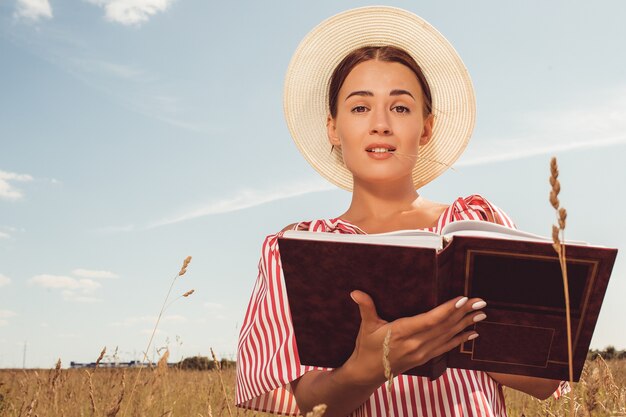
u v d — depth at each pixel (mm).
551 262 1526
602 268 1517
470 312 1621
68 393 3691
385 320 1651
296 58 2889
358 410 2023
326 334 1757
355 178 2365
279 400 2369
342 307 1678
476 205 2195
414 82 2381
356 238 1601
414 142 2324
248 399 2234
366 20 2811
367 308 1599
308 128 2943
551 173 1468
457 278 1583
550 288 1571
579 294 1571
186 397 4473
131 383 3582
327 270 1610
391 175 2264
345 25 2826
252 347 2262
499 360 1731
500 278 1574
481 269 1566
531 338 1658
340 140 2471
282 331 2203
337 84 2512
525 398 3984
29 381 4191
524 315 1619
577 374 1694
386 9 2771
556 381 2045
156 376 3166
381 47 2428
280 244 1599
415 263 1519
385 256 1528
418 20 2766
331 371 1885
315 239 1573
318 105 2914
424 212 2291
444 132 2832
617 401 2312
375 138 2268
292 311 1736
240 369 2307
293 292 1690
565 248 1492
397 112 2320
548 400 2842
